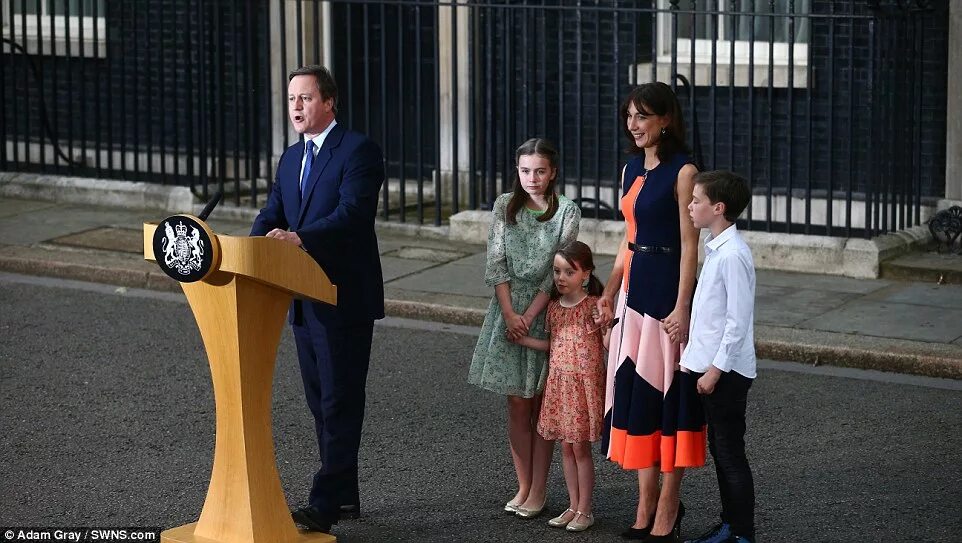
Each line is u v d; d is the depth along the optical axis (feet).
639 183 18.38
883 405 24.34
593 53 37.14
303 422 23.77
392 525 19.40
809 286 31.40
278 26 41.09
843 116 34.68
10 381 25.90
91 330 29.45
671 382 17.95
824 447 22.33
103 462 21.79
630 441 18.20
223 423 17.63
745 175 36.09
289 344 28.32
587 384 18.71
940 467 21.38
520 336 18.95
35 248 35.58
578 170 34.55
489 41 35.63
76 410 24.27
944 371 25.85
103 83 43.91
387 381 26.00
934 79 33.81
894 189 32.99
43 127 42.78
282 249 16.88
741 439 17.71
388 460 21.98
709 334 17.38
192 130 39.68
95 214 39.27
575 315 18.83
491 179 36.52
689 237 17.94
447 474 21.38
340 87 41.50
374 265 19.01
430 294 31.09
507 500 20.33
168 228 16.76
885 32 33.35
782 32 35.47
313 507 18.71
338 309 18.56
